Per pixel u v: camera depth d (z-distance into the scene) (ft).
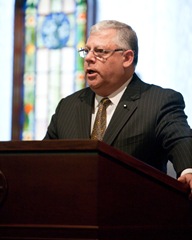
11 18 41.93
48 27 41.78
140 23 38.29
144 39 38.04
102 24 21.38
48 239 15.55
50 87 41.11
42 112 40.93
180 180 18.38
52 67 41.32
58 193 15.66
